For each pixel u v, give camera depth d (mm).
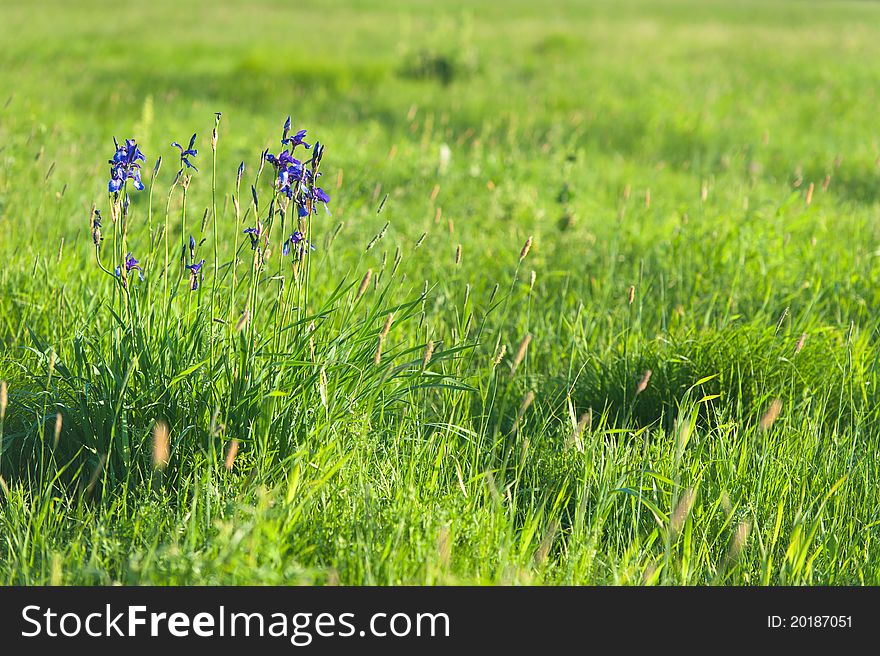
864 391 6766
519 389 6984
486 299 9008
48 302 7355
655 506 5141
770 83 26250
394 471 5316
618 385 7102
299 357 5734
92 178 10602
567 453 5875
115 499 5406
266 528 4520
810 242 10117
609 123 20094
